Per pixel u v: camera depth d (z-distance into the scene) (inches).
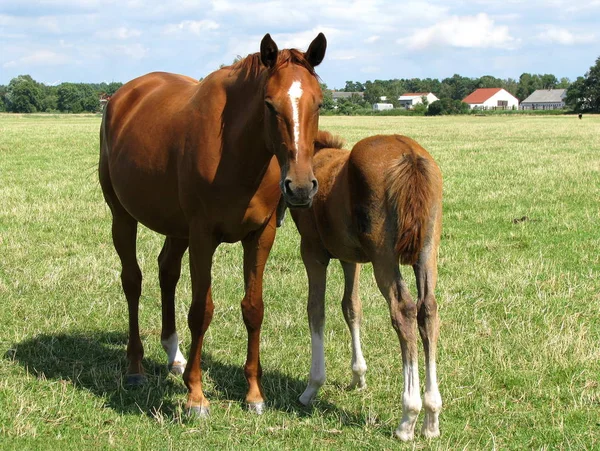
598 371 208.4
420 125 1879.9
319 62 171.0
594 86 3617.1
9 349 230.5
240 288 304.3
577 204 494.9
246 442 169.2
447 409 186.2
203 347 238.5
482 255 354.9
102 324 261.1
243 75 178.1
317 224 187.0
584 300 276.7
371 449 162.9
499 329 248.7
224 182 177.8
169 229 207.6
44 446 165.2
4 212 462.0
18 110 4490.7
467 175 660.7
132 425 178.7
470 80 7249.0
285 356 230.4
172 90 216.1
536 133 1406.3
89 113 4151.1
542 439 167.3
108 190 232.8
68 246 380.2
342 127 1685.5
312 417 183.3
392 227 161.5
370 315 266.7
